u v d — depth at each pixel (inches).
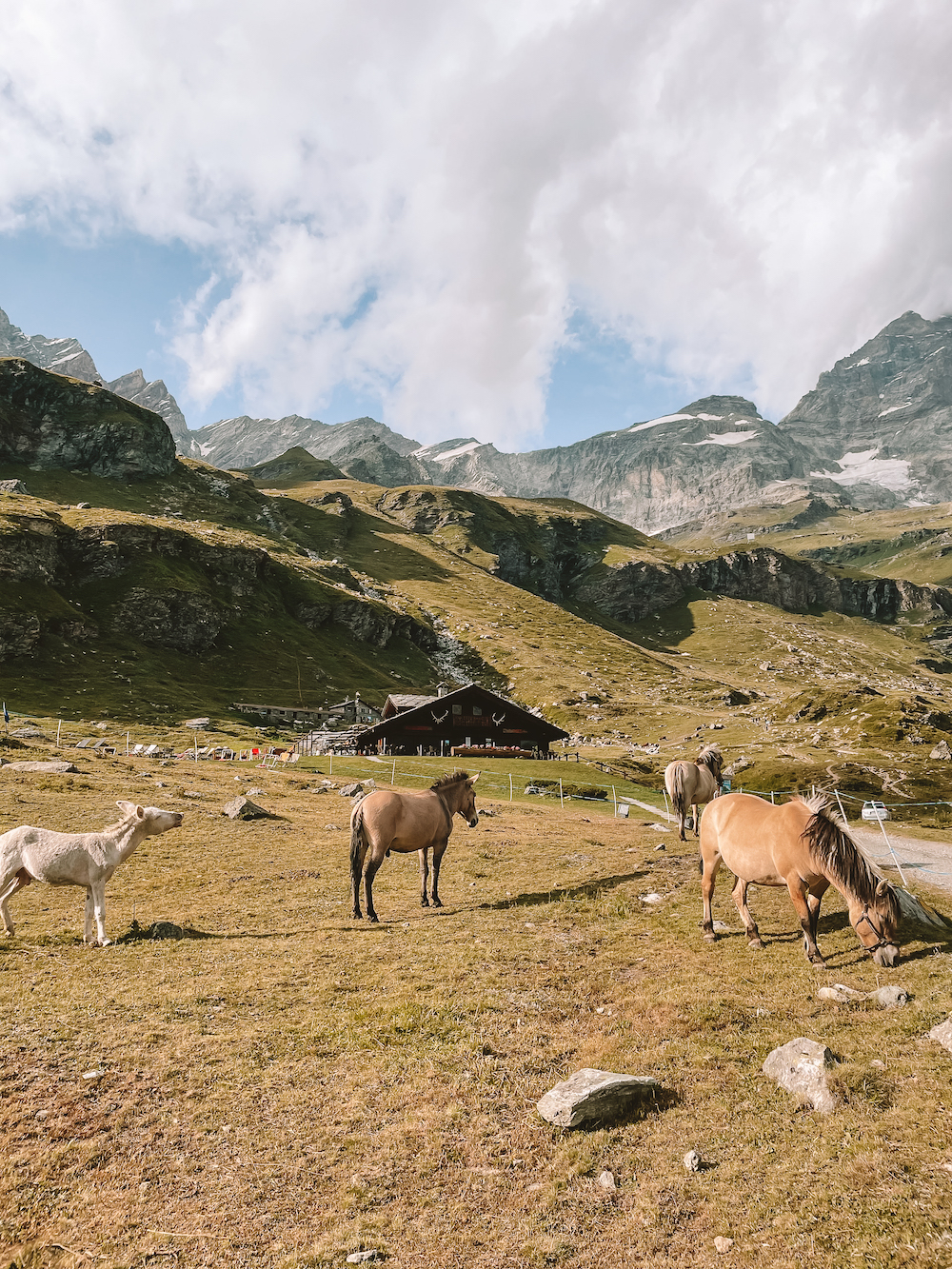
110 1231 284.4
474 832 1238.9
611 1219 285.1
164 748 2581.2
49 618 4867.1
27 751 1780.3
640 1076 368.2
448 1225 287.0
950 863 971.3
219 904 741.3
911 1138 297.7
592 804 1904.5
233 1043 428.1
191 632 5654.5
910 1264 236.5
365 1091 379.6
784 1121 327.3
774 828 511.8
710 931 574.9
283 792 1636.3
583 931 628.4
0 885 609.0
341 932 642.8
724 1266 253.8
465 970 534.3
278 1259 271.4
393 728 3622.0
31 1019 451.2
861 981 459.2
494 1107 362.0
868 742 3073.3
